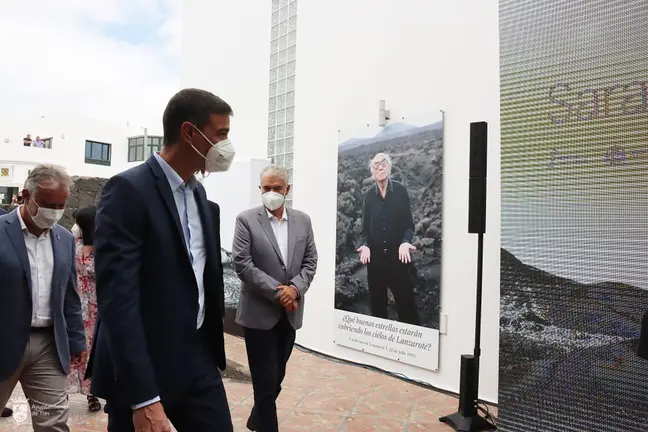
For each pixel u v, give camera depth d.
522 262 3.68
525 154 3.67
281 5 6.93
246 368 5.23
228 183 7.20
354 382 4.78
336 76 5.75
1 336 2.41
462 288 4.38
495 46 4.17
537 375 3.58
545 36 3.56
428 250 4.65
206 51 8.56
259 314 3.20
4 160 30.09
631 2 3.13
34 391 2.56
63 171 2.54
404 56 4.96
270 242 3.35
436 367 4.55
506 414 3.69
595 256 3.29
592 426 3.27
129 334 1.62
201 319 1.98
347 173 5.54
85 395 4.39
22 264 2.46
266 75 7.22
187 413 1.92
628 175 3.14
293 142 6.66
